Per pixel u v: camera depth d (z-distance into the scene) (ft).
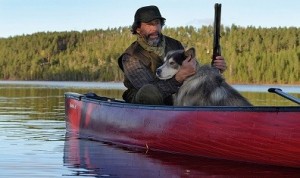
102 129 21.48
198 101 18.35
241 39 382.83
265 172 14.48
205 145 16.60
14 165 15.55
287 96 16.25
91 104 22.57
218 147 16.22
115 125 20.52
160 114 18.11
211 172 14.52
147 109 18.67
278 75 309.01
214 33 20.63
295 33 399.24
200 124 16.63
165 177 13.83
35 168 15.08
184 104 18.78
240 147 15.64
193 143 16.96
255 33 392.06
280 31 400.67
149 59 20.92
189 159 16.75
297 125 14.24
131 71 20.74
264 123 14.98
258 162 15.49
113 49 444.96
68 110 25.52
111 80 409.28
